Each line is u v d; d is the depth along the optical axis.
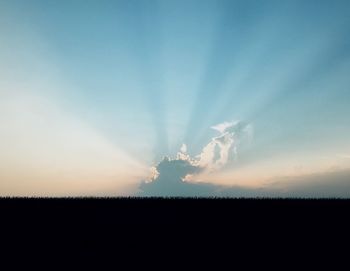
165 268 25.27
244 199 66.25
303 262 26.91
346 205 57.12
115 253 29.05
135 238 34.88
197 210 54.22
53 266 25.03
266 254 29.14
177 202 62.69
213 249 30.81
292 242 33.38
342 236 36.00
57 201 61.12
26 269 24.44
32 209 51.88
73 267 25.03
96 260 27.11
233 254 29.20
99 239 34.31
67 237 34.81
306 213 49.84
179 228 40.28
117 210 53.19
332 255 29.00
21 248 30.16
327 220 44.50
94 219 45.41
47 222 42.41
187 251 29.98
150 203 61.44
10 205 55.06
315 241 33.81
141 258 27.41
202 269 24.78
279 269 25.19
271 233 37.47
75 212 50.50
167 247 31.44
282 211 51.97
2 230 37.31
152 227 40.78
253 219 45.84
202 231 38.69
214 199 66.75
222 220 45.41
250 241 33.78
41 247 30.64
